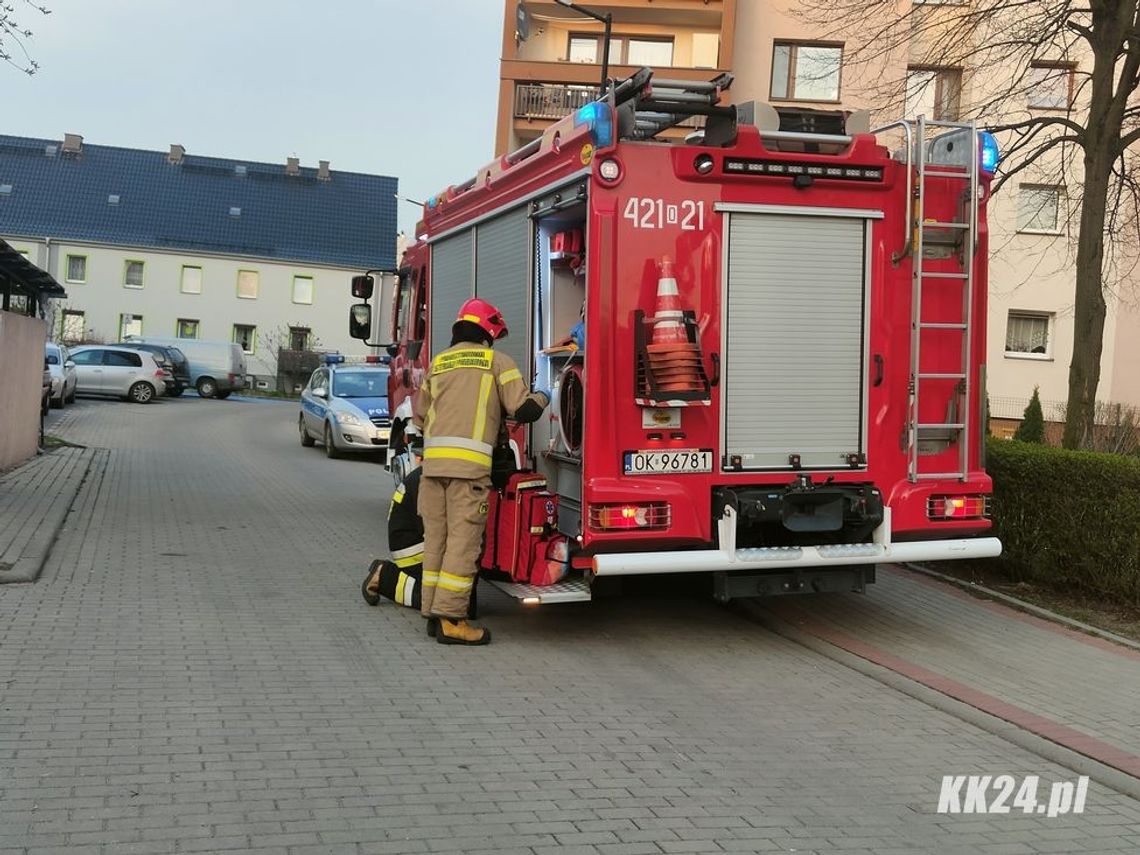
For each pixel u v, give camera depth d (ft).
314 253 185.26
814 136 21.07
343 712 17.16
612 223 20.18
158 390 112.78
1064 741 16.99
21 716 16.10
